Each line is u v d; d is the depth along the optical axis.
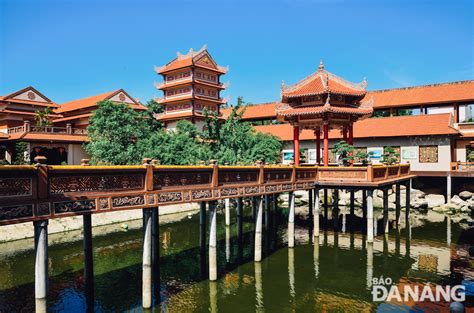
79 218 30.88
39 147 41.56
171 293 16.91
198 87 48.25
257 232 21.17
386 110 51.19
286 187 22.62
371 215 24.09
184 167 15.50
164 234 28.94
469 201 37.97
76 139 42.59
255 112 59.69
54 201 11.25
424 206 39.03
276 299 16.41
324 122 27.31
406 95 49.12
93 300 16.05
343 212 37.75
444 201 39.50
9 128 42.25
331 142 45.78
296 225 32.31
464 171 37.56
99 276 19.14
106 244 25.58
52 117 48.72
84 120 51.31
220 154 34.25
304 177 24.62
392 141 42.09
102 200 12.52
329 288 17.66
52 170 11.26
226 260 22.12
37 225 11.12
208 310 15.23
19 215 10.48
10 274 19.31
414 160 40.84
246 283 18.27
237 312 15.09
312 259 22.22
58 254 23.16
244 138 38.72
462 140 43.03
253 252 23.83
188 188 15.68
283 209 40.06
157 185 14.52
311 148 47.22
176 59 49.56
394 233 28.84
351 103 29.08
